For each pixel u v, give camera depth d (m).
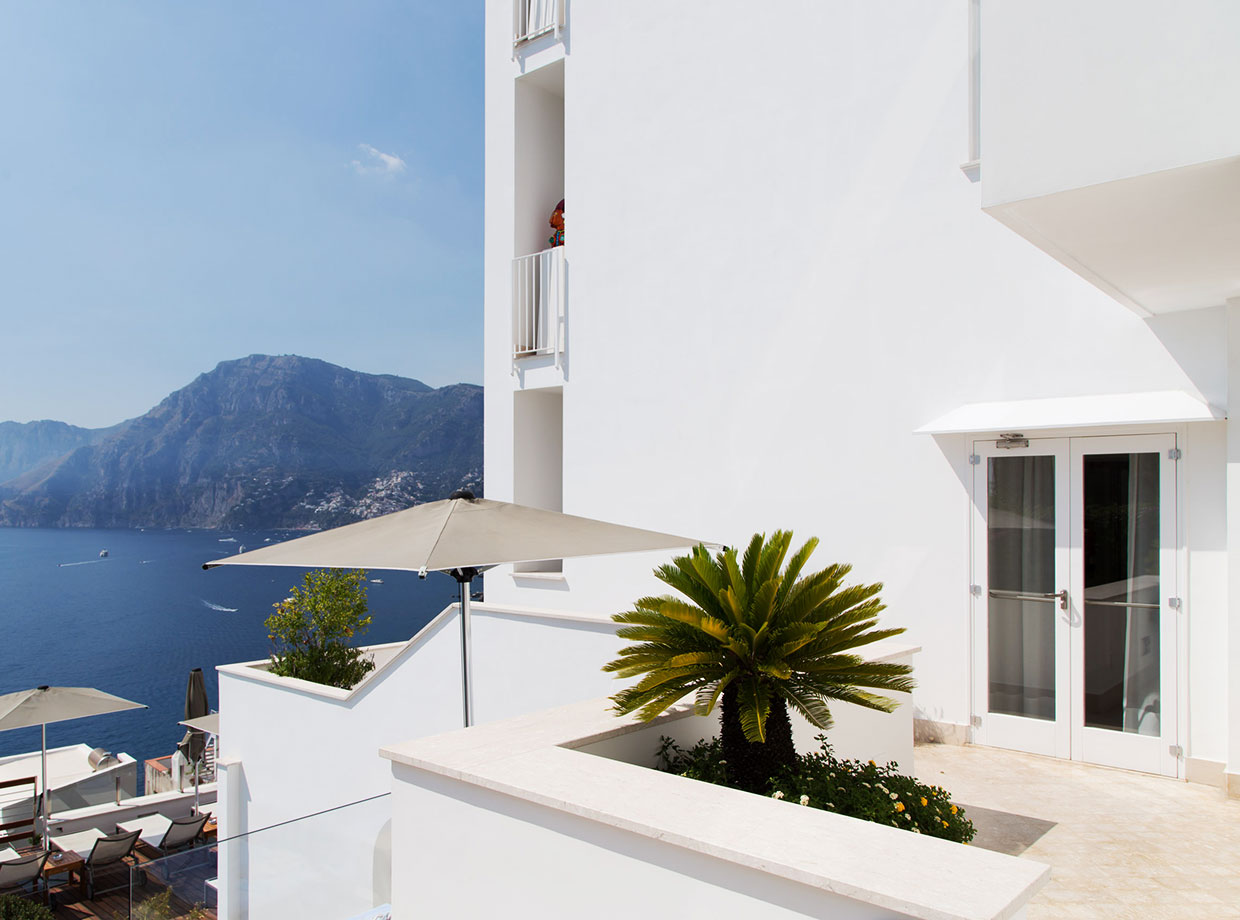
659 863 3.09
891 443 8.22
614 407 10.59
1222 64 3.97
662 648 4.74
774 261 9.11
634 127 10.50
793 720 5.21
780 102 9.09
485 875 3.70
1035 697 7.39
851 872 2.67
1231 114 3.95
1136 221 4.76
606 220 10.77
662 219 10.16
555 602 11.12
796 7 8.98
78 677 78.38
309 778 10.32
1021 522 7.47
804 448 8.83
